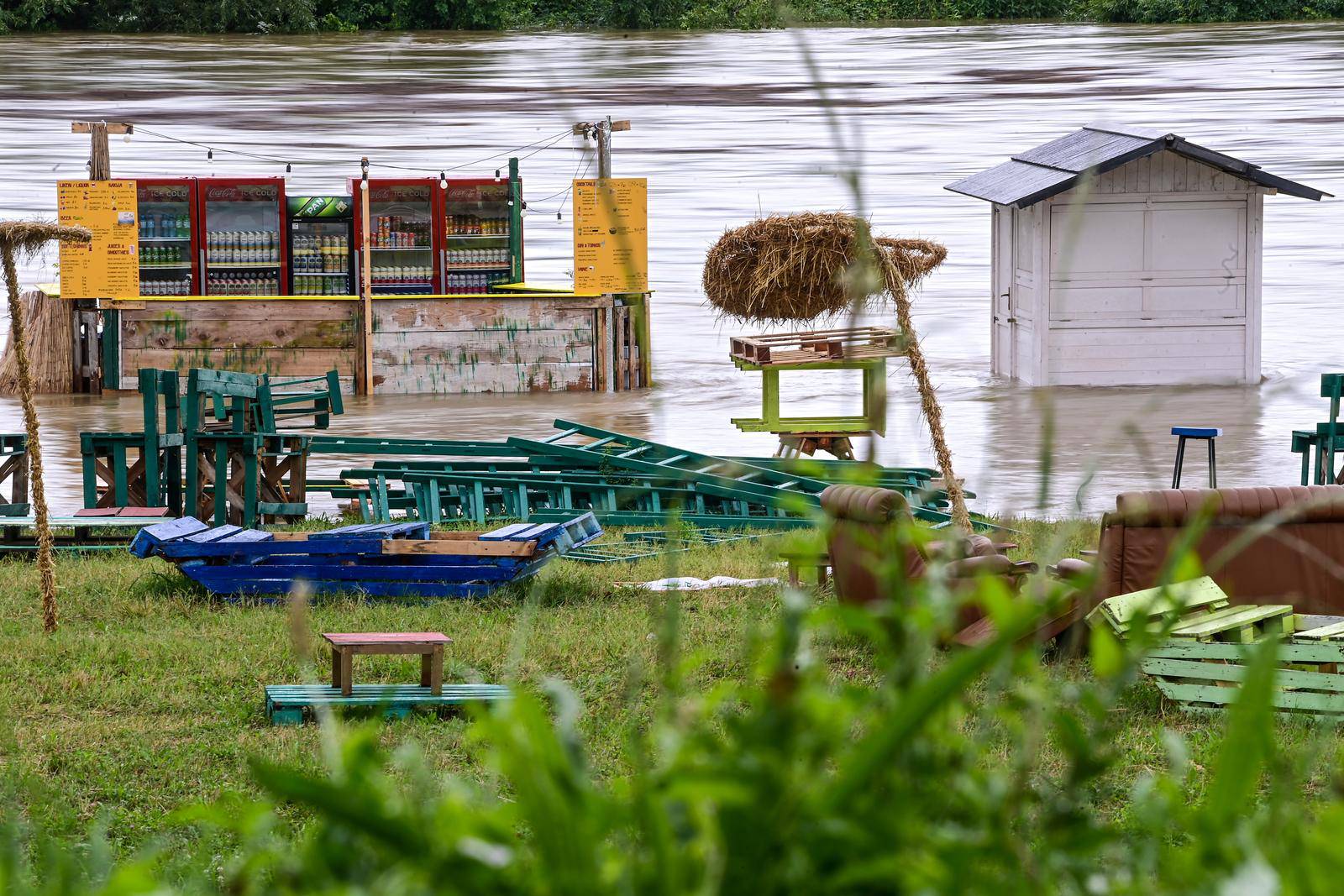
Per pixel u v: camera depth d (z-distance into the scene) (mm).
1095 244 85312
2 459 70938
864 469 6984
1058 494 60312
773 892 5664
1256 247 85625
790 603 6184
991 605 6117
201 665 38781
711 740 6090
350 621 43219
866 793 6023
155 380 56656
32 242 41406
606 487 60562
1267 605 35875
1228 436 72000
